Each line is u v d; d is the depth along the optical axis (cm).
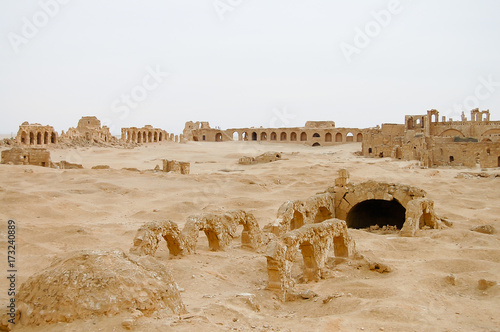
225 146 10606
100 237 2611
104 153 8244
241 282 1770
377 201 3597
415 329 1237
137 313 1027
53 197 3694
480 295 1639
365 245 2392
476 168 6781
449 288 1720
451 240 2580
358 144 10881
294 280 1736
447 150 7262
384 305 1412
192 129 13125
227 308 1308
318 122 12556
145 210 3559
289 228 2481
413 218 2695
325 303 1505
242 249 2316
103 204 3706
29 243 2397
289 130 11962
